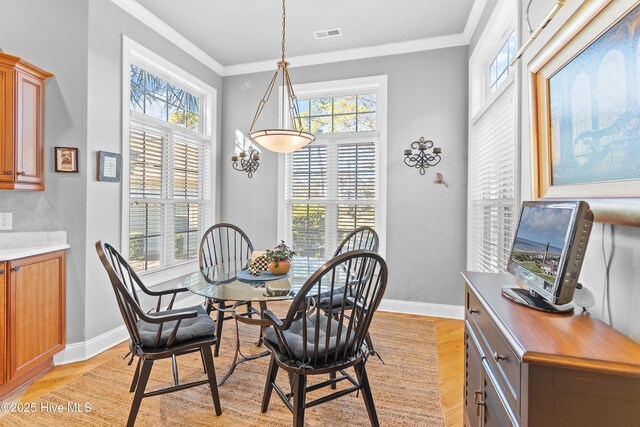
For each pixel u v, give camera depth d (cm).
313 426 174
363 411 187
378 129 367
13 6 226
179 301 353
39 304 219
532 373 79
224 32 331
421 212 349
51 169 239
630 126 95
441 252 344
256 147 408
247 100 410
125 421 176
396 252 358
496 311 109
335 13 297
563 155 133
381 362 244
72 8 243
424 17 302
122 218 278
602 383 75
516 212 200
